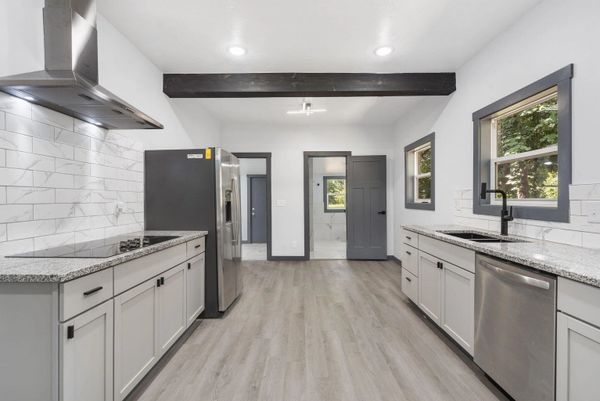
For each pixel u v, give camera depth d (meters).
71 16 1.57
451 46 2.56
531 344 1.31
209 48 2.58
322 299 3.12
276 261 5.05
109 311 1.35
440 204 3.42
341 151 5.12
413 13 2.11
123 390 1.45
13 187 1.48
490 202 2.63
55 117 1.74
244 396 1.60
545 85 1.91
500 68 2.36
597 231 1.58
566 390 1.14
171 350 2.08
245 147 5.10
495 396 1.58
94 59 1.76
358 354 2.02
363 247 5.11
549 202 2.08
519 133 2.39
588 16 1.62
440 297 2.20
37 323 1.11
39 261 1.30
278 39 2.44
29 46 1.52
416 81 3.06
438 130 3.46
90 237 2.02
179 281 2.11
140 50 2.61
